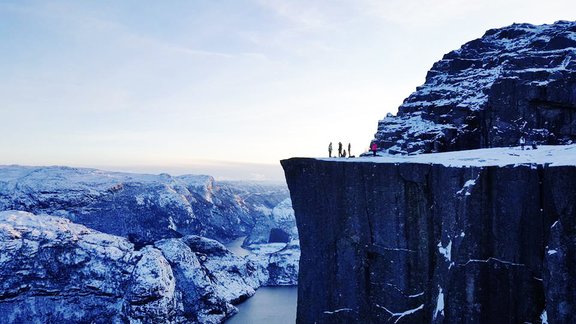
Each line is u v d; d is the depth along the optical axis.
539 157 47.94
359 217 62.41
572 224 38.84
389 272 58.78
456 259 46.94
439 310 48.16
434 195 53.88
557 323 38.69
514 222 44.19
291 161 71.88
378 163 59.94
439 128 78.81
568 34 80.44
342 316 64.06
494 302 45.19
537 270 42.62
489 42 102.62
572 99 61.88
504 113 68.50
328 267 66.56
